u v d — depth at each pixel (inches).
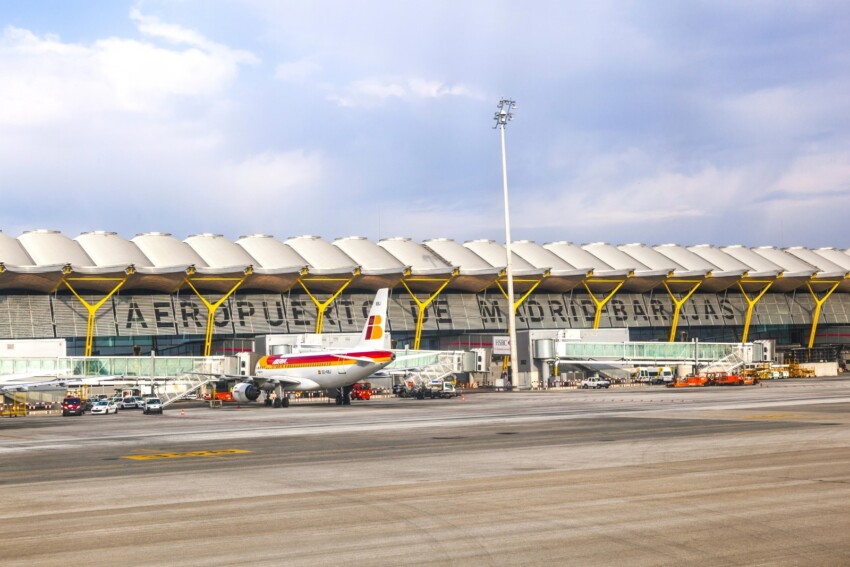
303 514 709.3
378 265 5315.0
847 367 6461.6
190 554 569.6
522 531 617.3
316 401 3494.1
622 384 4781.0
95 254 4815.5
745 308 6397.6
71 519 711.7
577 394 3481.8
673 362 4852.4
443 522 658.2
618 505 713.0
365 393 3602.4
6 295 4451.3
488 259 5762.8
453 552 559.5
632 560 530.3
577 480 868.6
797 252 7219.5
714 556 535.8
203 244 5221.5
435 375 4192.9
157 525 674.8
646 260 6373.0
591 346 4724.4
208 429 1841.8
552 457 1095.6
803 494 749.3
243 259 5078.7
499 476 917.8
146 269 4451.3
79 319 4534.9
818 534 589.6
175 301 4835.1
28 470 1106.1
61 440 1628.9
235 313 4921.3
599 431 1502.2
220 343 4776.1
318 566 532.1
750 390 3393.2
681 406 2261.3
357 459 1133.7
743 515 658.8
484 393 3971.5
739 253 6924.2
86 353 4473.4
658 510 686.5
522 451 1183.6
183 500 804.0
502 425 1715.1
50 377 3361.2
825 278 6427.2
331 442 1422.2
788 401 2390.5
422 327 5364.2
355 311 5255.9
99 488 903.7
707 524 628.1
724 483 823.1
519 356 4877.0
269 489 862.5
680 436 1360.7
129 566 540.1
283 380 3011.8
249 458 1187.9
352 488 855.1
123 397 3388.3
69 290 4596.5
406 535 614.5
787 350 6555.1
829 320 6722.4
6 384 3095.5
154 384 3508.9
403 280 5201.8
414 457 1139.9
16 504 804.6
